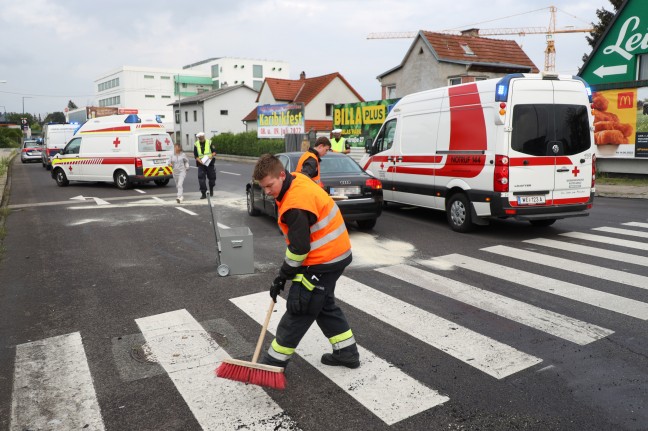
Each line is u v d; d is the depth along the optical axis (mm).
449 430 3221
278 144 36281
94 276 6914
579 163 8773
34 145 37906
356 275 6652
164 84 109500
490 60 26750
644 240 8430
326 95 44719
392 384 3799
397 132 11031
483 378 3865
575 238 8688
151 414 3479
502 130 8305
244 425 3322
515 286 6062
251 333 4836
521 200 8469
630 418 3312
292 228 3529
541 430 3201
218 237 6875
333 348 4090
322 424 3314
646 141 16344
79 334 4898
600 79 19453
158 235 9633
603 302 5449
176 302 5770
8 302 5926
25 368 4203
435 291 5941
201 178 14906
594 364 4059
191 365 4184
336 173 9531
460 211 9312
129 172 17828
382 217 11156
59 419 3451
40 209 13469
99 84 119562
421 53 27141
